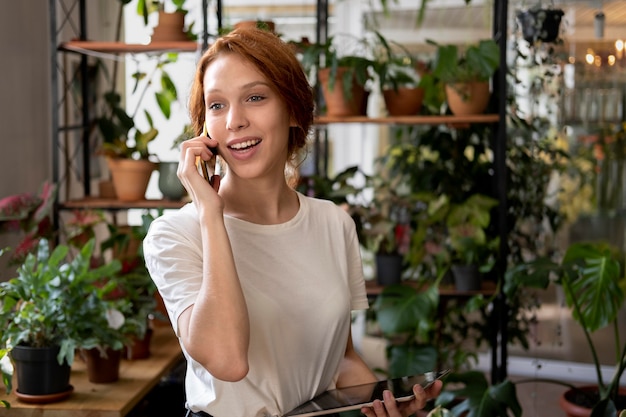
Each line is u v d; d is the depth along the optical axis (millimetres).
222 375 1531
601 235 5098
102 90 4195
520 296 4113
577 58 4969
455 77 3613
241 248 1733
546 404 4645
